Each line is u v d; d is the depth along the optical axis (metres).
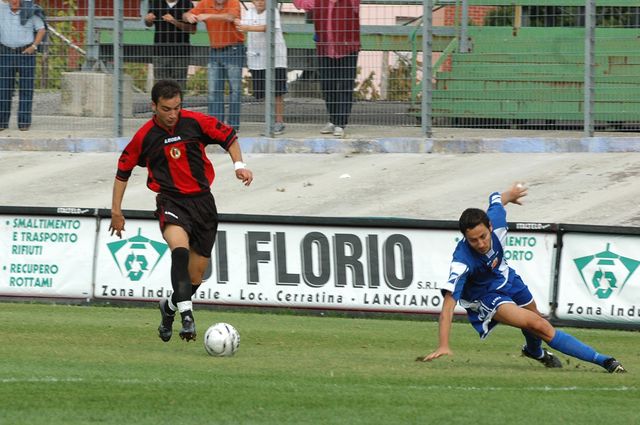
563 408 22.73
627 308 41.47
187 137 31.73
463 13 65.88
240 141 65.06
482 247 27.73
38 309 44.59
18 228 47.50
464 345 35.75
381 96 63.88
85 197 60.38
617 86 61.34
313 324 41.41
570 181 56.28
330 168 61.94
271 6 63.31
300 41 68.88
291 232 44.75
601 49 62.34
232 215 45.31
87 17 69.69
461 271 28.00
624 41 61.75
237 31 63.19
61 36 70.75
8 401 22.52
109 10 71.56
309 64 63.97
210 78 63.53
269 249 44.97
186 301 30.53
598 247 41.94
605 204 52.47
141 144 31.95
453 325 42.12
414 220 43.50
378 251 43.91
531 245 42.84
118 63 67.31
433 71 65.12
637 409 22.86
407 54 63.31
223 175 62.31
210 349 30.72
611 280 41.72
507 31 65.06
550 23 64.19
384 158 62.66
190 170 31.89
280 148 64.38
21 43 68.38
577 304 42.16
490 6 65.94
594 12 59.41
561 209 52.62
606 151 59.94
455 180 58.28
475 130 63.91
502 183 56.97
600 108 61.66
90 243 46.62
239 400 23.02
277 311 44.81
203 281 45.53
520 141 61.44
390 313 43.75
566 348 28.31
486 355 33.03
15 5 68.25
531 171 58.34
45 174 64.62
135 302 45.94
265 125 65.19
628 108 61.16
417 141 62.72
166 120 31.27
